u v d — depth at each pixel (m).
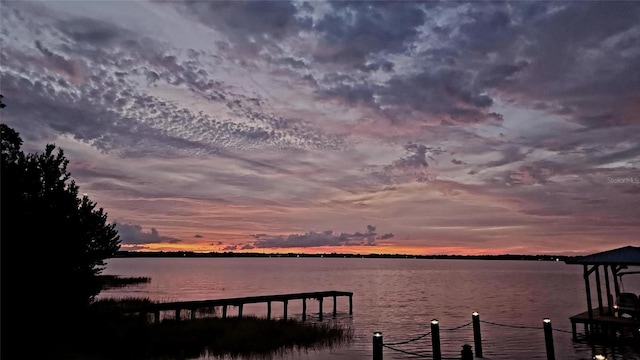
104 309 21.97
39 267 15.62
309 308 45.66
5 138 17.59
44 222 16.45
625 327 22.48
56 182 18.25
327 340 23.92
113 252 19.25
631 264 22.64
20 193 16.41
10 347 15.01
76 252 17.34
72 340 17.64
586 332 24.20
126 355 18.36
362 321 35.28
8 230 15.08
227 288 70.25
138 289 65.56
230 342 22.05
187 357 19.36
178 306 26.34
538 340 25.19
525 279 110.31
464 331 29.28
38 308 15.56
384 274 141.75
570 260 24.70
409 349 22.98
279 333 24.56
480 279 110.56
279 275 125.25
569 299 54.75
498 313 40.56
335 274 138.12
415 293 65.31
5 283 14.84
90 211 19.00
